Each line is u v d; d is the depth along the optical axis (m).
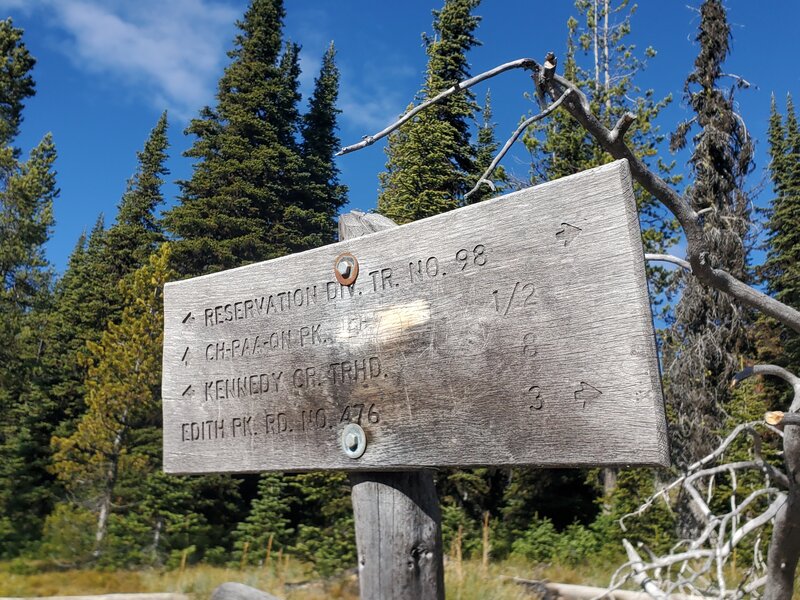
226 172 30.17
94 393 18.78
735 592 5.75
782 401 23.16
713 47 17.02
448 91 3.54
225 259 27.70
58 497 18.30
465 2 24.08
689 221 4.23
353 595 8.68
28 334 29.17
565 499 19.78
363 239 3.01
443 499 20.11
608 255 2.39
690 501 13.10
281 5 35.00
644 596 7.71
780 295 25.89
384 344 2.89
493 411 2.58
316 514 17.88
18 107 27.06
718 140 16.20
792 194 27.75
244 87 32.66
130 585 9.66
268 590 8.80
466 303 2.69
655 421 2.23
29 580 9.97
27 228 25.61
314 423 3.08
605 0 22.39
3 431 23.25
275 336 3.26
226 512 19.12
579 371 2.41
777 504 5.43
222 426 3.38
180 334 3.59
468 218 2.72
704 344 16.73
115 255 35.78
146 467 18.08
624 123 3.71
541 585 8.97
